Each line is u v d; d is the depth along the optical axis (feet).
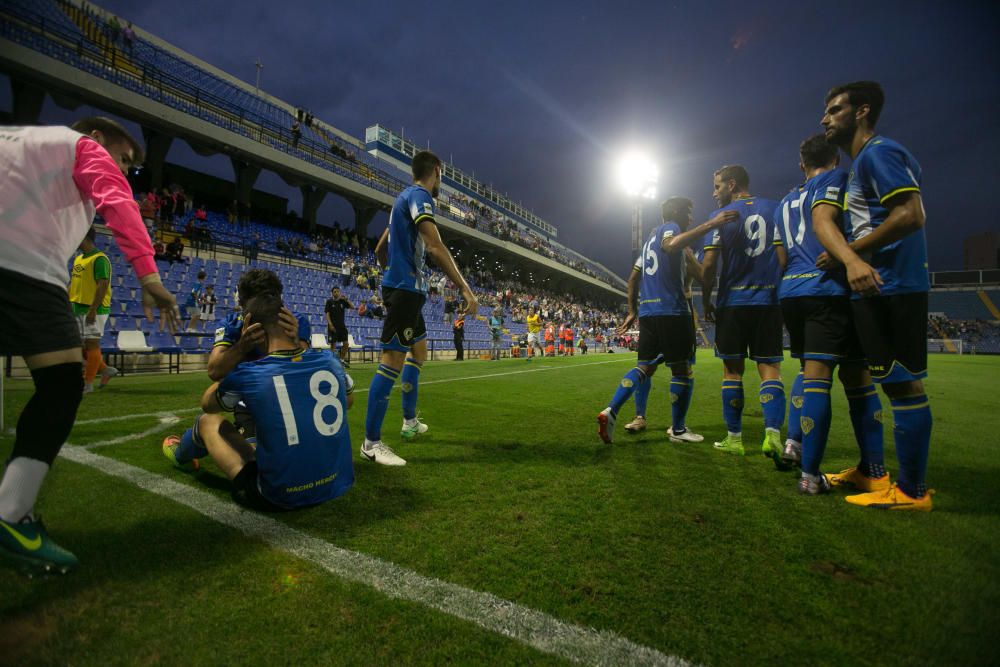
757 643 3.76
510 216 205.26
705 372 35.60
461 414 15.16
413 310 9.68
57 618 3.97
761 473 8.77
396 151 141.49
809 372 7.78
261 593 4.42
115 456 9.10
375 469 8.72
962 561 5.19
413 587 4.58
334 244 86.17
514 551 5.38
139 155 5.78
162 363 35.45
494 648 3.69
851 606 4.29
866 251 6.88
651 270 12.04
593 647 3.71
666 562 5.15
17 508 4.53
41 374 4.72
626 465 9.20
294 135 80.07
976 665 3.51
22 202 4.56
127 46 67.05
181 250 47.60
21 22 48.67
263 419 6.28
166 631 3.84
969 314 173.27
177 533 5.68
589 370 36.14
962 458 9.93
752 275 10.30
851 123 7.34
